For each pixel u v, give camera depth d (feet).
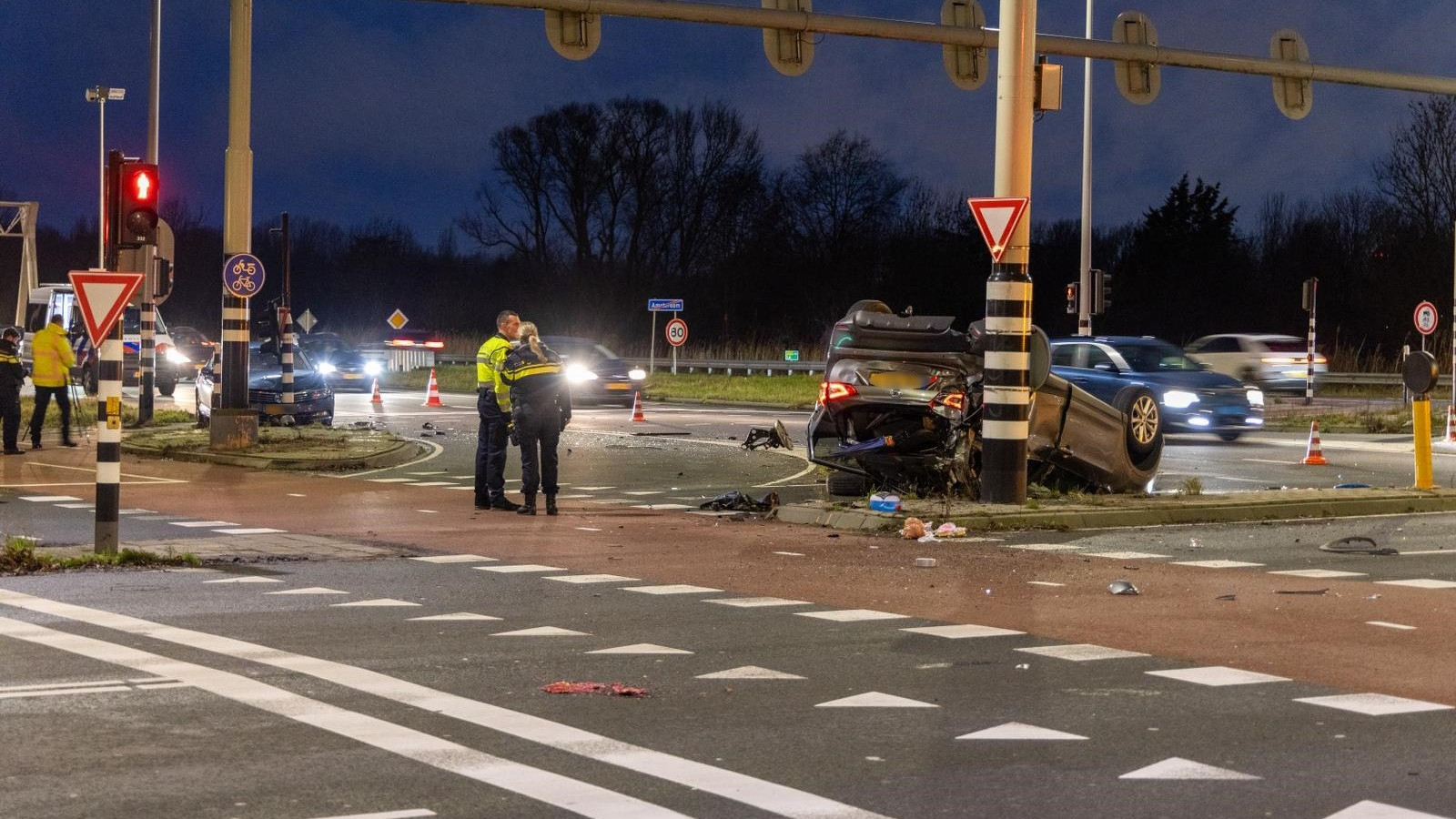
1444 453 82.38
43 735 20.67
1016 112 48.47
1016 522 47.34
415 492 60.03
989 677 25.29
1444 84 79.25
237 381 74.69
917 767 19.44
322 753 19.88
